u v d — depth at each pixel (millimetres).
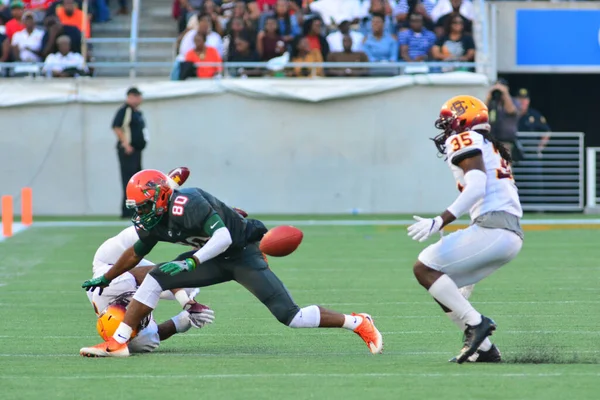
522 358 17078
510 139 44844
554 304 24234
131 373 15961
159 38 54469
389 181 48438
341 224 44188
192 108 47906
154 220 17047
